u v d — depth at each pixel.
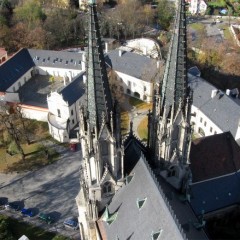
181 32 51.72
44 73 165.88
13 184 107.06
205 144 83.88
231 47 186.00
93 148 57.94
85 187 65.19
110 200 66.00
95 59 50.00
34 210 97.62
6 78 149.00
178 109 58.91
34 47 187.50
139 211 57.59
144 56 151.00
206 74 154.62
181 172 68.50
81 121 56.25
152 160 68.44
